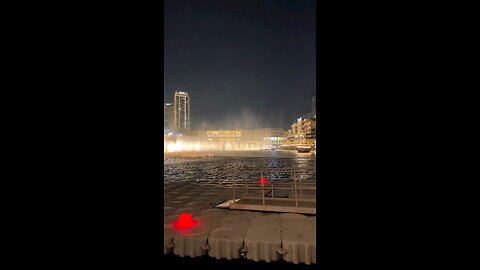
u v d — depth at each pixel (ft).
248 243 16.75
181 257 17.17
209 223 20.70
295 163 101.55
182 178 55.93
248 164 99.50
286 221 20.85
